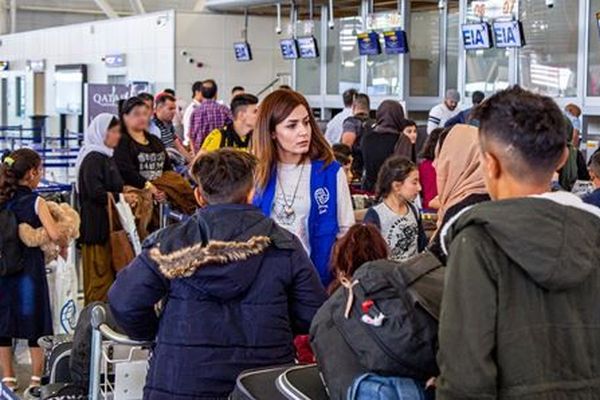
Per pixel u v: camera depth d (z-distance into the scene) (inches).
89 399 120.0
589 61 383.9
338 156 234.1
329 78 538.0
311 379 79.7
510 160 63.9
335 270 102.8
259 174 127.0
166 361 96.0
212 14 590.9
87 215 215.0
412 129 266.1
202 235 95.6
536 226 60.0
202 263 93.8
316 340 74.7
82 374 129.4
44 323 181.5
